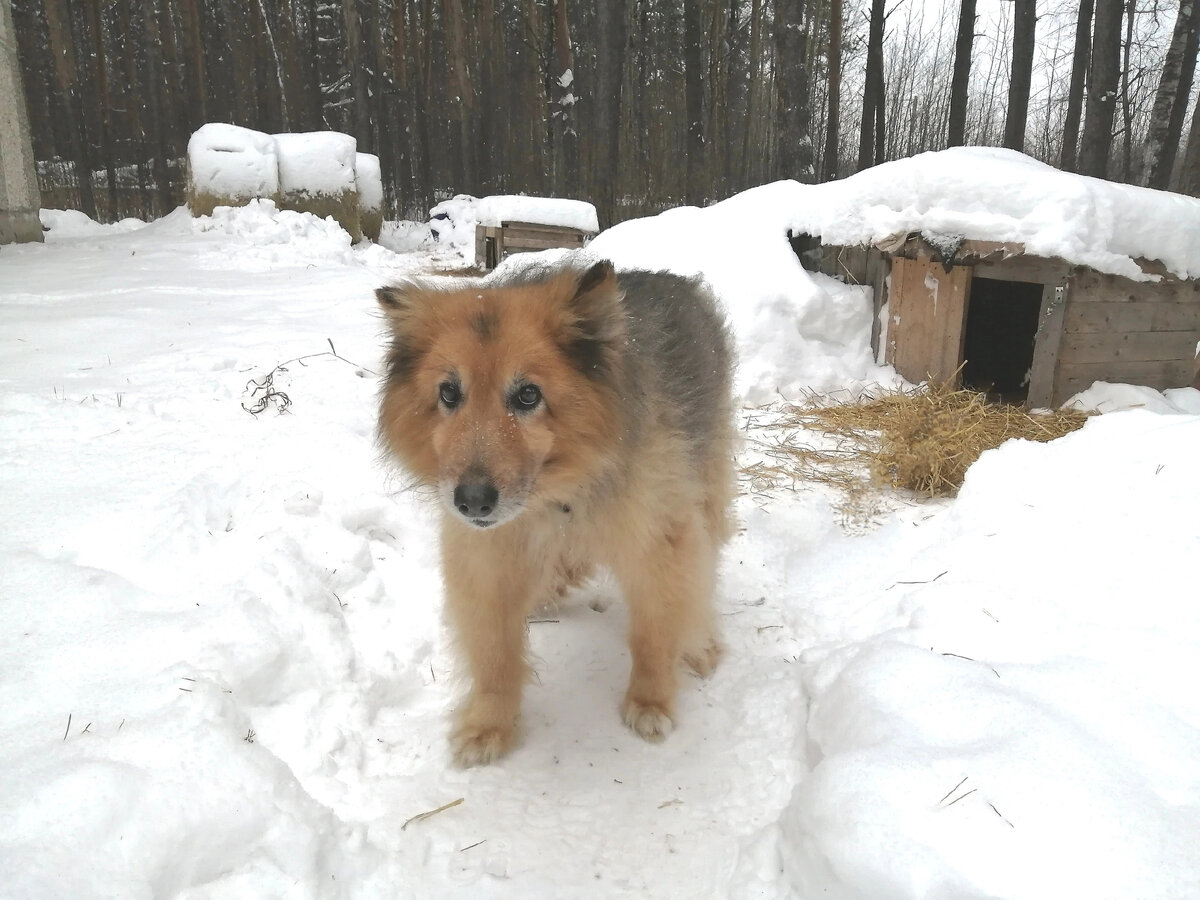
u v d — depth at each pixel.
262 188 5.22
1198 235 2.11
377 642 1.26
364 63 10.27
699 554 1.16
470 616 1.11
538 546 1.09
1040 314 2.13
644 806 1.02
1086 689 0.96
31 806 0.82
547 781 1.06
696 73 8.19
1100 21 5.85
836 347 2.45
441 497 0.94
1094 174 6.09
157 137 8.73
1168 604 1.10
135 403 1.87
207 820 0.86
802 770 1.05
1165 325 2.19
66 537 1.32
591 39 9.27
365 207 6.23
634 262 2.65
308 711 1.10
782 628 1.37
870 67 8.46
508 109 10.71
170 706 0.98
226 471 1.55
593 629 1.40
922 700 0.98
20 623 1.11
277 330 2.56
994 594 1.21
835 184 2.55
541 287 1.01
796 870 0.88
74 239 4.87
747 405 2.29
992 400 2.34
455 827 0.98
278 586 1.24
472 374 0.94
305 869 0.86
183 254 4.23
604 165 6.88
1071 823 0.79
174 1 9.34
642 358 1.07
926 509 1.74
